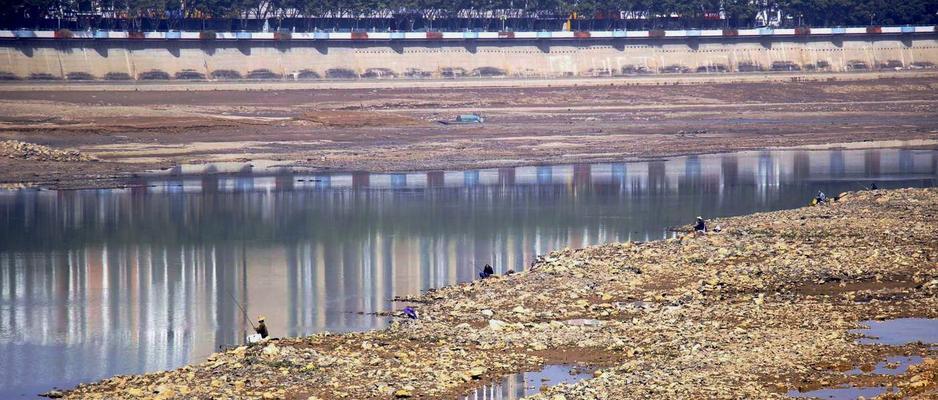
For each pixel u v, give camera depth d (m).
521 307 105.69
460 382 80.00
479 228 175.38
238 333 108.19
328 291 127.50
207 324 112.38
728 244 138.00
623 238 162.38
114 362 96.75
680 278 118.38
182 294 127.56
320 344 94.00
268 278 136.62
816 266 121.25
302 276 137.50
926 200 179.00
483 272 131.62
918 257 125.19
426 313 108.19
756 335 89.81
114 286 132.38
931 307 100.38
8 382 89.19
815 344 85.94
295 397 76.12
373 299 122.25
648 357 84.25
